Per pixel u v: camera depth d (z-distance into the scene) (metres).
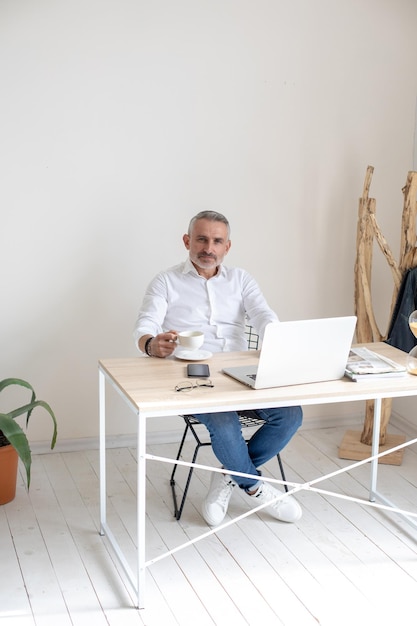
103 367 3.05
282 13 4.00
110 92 3.82
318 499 3.59
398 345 3.85
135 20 3.79
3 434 3.49
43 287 3.91
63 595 2.82
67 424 4.07
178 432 4.25
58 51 3.71
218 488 3.29
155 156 3.94
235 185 4.09
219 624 2.66
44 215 3.84
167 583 2.90
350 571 2.99
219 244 3.43
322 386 2.84
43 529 3.28
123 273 4.01
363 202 3.93
